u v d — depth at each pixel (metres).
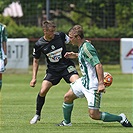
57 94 42.75
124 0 76.25
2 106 34.75
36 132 23.81
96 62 23.12
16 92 44.09
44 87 26.83
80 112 31.67
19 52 60.09
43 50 26.95
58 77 27.05
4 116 29.83
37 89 46.56
